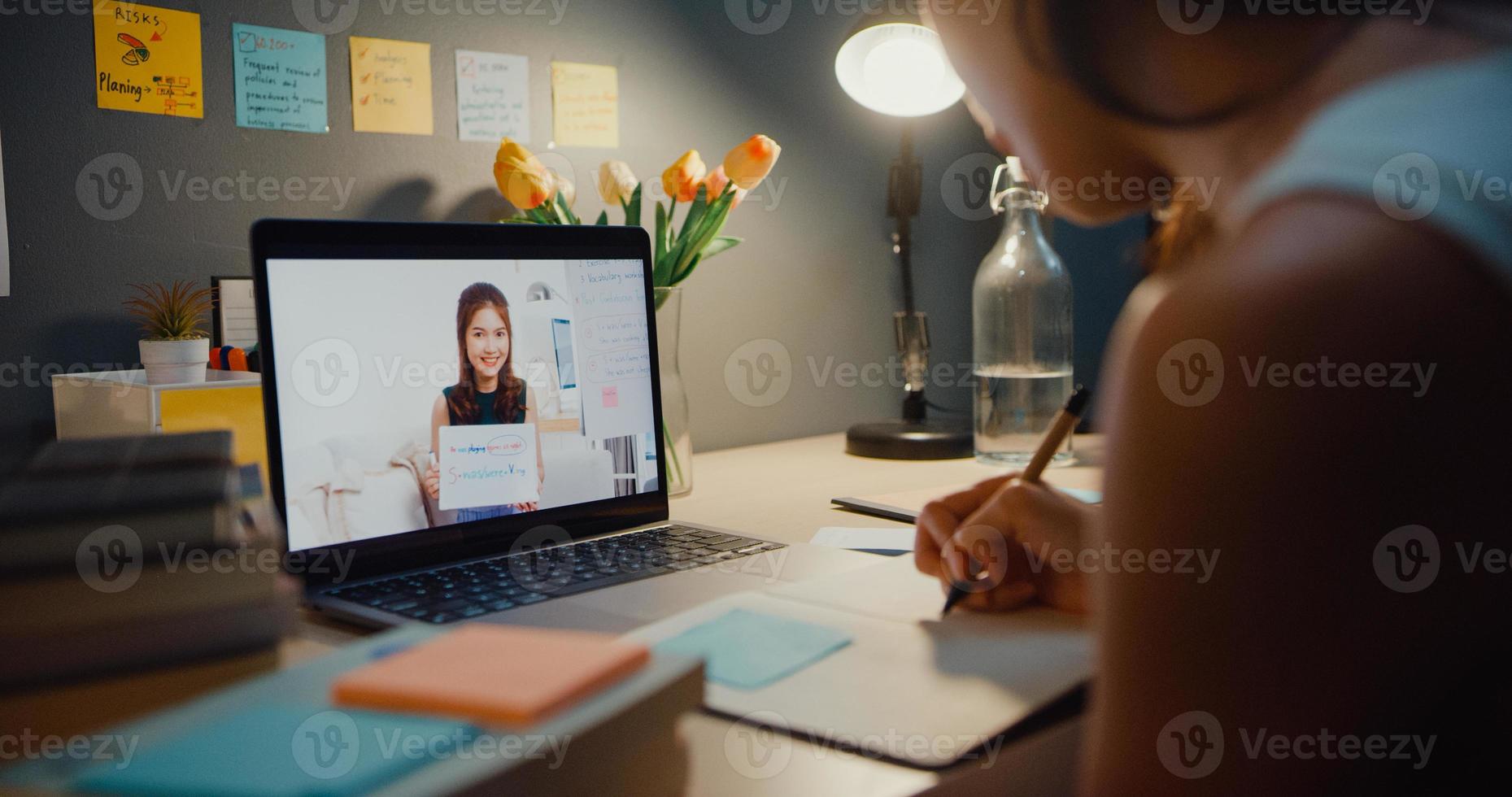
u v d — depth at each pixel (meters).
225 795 0.32
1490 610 0.31
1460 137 0.32
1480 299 0.31
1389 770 0.33
